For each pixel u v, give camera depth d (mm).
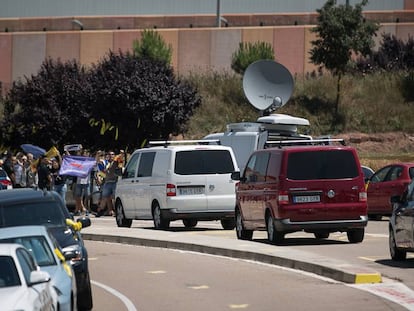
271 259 58750
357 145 165625
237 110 171375
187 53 187875
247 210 70688
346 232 70500
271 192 66375
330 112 171250
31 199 48375
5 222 47094
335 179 65625
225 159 80062
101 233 76188
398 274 52375
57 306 34500
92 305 44500
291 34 185250
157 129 149750
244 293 47844
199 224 90562
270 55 181000
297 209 65062
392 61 183250
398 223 56250
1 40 191625
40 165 92812
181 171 79062
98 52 189625
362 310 42031
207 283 51562
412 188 56719
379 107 172750
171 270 57156
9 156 103312
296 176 65438
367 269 51750
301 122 102750
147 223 92500
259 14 196000
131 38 189375
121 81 148125
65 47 190375
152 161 81875
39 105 151375
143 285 51656
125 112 148375
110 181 98875
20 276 32344
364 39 169625
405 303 43688
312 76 181250
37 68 190375
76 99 150250
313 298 45656
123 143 150125
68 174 97125
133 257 64250
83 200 100188
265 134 97938
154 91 149000
